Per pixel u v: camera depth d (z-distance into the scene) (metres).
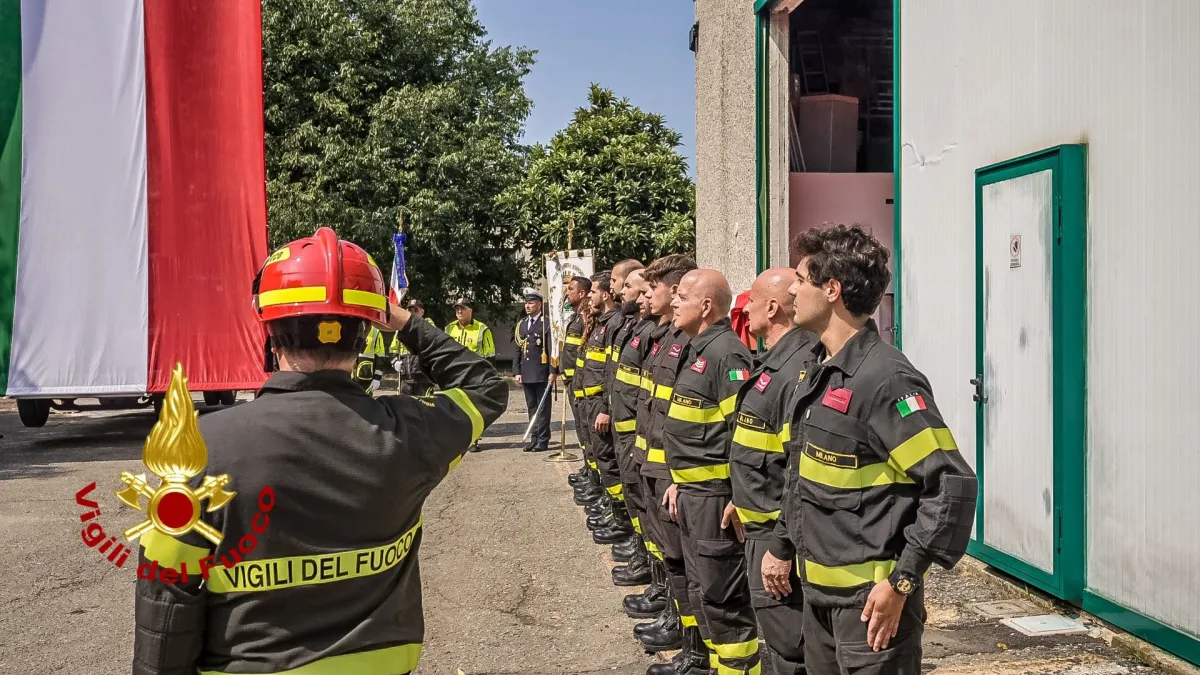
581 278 9.19
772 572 3.08
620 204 22.22
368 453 1.84
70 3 10.91
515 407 17.09
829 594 2.61
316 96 21.55
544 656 4.69
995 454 5.27
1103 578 4.43
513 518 7.85
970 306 5.61
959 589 5.24
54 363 10.88
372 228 21.33
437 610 5.44
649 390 4.99
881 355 2.60
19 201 10.80
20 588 6.02
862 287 2.64
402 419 1.96
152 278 11.11
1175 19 3.94
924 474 2.43
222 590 1.71
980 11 5.45
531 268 24.45
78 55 10.97
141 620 1.66
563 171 23.06
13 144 10.80
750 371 3.76
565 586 5.91
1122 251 4.28
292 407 1.82
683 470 3.83
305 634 1.75
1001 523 5.21
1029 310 4.90
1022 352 4.98
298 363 1.89
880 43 11.12
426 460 1.96
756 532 3.32
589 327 8.48
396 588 1.90
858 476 2.58
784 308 3.61
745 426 3.35
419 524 2.03
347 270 1.90
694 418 3.80
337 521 1.79
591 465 8.02
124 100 11.03
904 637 2.51
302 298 1.85
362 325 1.95
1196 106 3.83
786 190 9.23
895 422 2.50
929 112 6.10
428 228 21.86
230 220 11.32
